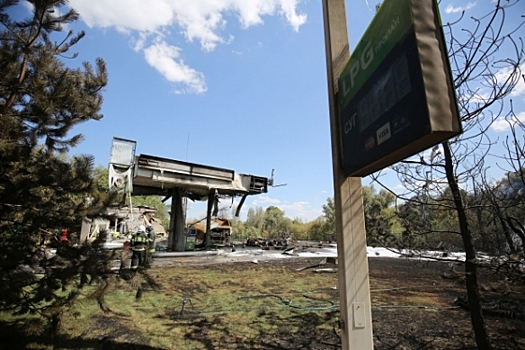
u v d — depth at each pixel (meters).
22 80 3.50
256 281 7.55
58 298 3.10
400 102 1.32
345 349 1.97
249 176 14.72
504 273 2.34
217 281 7.50
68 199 3.45
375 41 1.60
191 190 15.31
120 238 16.12
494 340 3.66
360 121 1.79
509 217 2.31
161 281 7.39
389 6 1.45
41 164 3.21
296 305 5.30
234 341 3.67
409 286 7.10
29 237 3.23
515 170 2.31
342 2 2.48
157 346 3.47
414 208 3.20
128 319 4.39
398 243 3.15
